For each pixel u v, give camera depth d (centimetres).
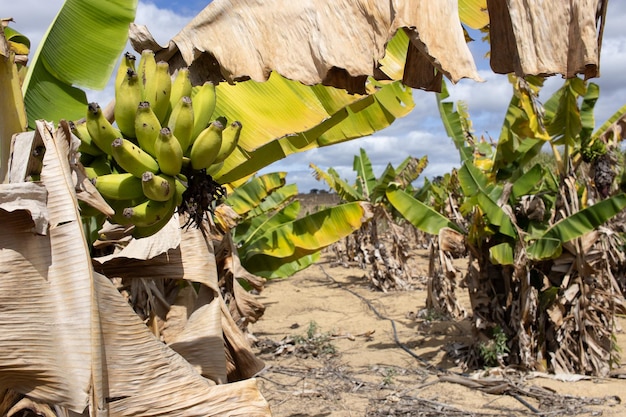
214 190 227
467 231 821
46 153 207
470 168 803
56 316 194
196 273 298
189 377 215
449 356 836
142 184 207
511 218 727
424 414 596
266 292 1537
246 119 332
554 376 708
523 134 735
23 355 190
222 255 469
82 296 193
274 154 390
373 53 212
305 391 670
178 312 352
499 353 746
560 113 695
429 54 205
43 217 194
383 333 1016
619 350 774
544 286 735
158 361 210
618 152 886
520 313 734
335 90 335
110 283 207
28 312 193
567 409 600
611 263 777
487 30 360
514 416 589
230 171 391
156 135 216
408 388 695
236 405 214
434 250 973
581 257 700
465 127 1111
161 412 206
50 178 203
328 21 219
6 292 191
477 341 781
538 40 204
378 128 456
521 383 685
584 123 784
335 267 2016
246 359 330
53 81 298
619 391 657
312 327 946
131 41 245
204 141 213
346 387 704
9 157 216
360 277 1734
